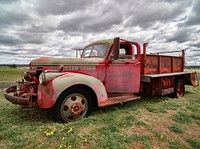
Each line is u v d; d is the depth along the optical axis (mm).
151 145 2719
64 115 3539
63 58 4012
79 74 3811
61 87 3395
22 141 2703
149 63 5523
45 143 2652
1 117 3857
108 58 4504
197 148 2711
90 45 5199
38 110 4426
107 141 2740
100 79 4387
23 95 3584
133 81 4875
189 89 8555
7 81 14219
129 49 5168
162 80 5750
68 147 2520
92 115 3973
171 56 6492
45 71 3508
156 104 5254
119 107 4773
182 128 3424
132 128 3332
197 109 4723
